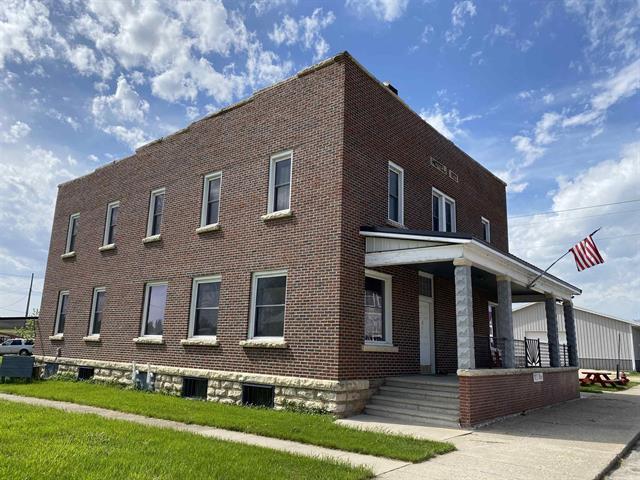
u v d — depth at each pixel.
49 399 13.05
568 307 19.34
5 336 52.22
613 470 7.79
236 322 13.88
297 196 13.45
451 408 11.16
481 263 12.11
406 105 15.92
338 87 13.28
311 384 11.80
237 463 6.61
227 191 15.36
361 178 13.33
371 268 13.30
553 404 15.59
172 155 17.66
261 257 13.82
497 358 16.02
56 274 21.78
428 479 6.50
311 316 12.32
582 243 14.88
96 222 20.41
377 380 12.74
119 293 18.20
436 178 17.20
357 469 6.60
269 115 14.79
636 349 41.41
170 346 15.55
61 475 5.76
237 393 13.23
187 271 15.81
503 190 22.94
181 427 9.48
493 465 7.37
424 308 15.58
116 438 7.81
